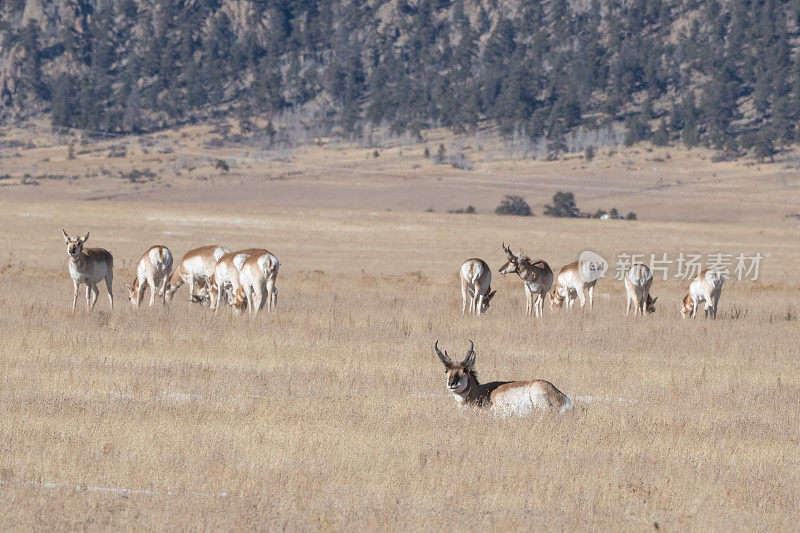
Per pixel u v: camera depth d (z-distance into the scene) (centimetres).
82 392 5138
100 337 7062
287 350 6812
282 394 5216
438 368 6216
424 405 4934
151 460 3703
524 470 3709
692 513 3312
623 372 6181
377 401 5044
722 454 4103
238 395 5147
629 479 3650
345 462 3778
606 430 4341
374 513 3152
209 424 4403
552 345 7394
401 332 7919
